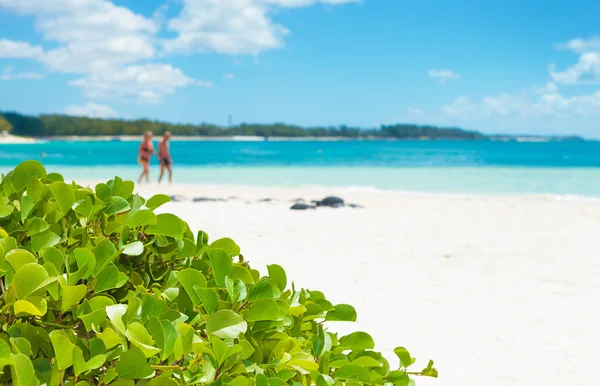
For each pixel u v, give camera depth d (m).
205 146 112.50
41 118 178.62
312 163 40.22
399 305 5.85
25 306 1.22
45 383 1.20
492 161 44.00
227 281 1.59
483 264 7.96
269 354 1.61
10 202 1.79
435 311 5.66
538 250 9.05
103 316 1.33
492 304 5.96
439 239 9.94
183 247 1.77
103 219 1.75
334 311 2.06
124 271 1.64
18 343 1.20
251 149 86.50
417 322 5.29
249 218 12.23
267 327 1.59
